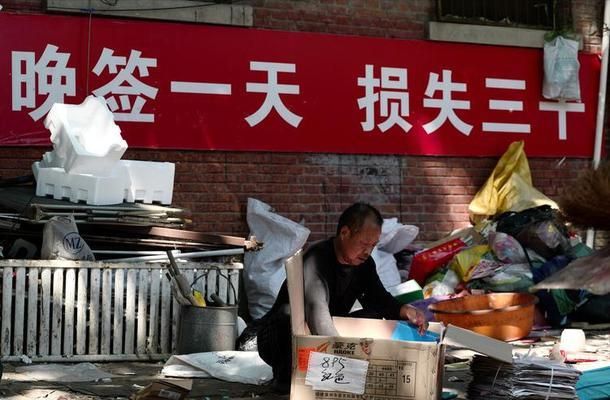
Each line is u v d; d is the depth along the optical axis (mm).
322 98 9594
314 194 9602
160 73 9016
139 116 8953
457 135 10125
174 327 7414
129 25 8930
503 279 9000
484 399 5258
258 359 6516
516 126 10367
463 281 9109
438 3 10008
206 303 7379
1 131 8570
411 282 8602
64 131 7637
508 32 10281
